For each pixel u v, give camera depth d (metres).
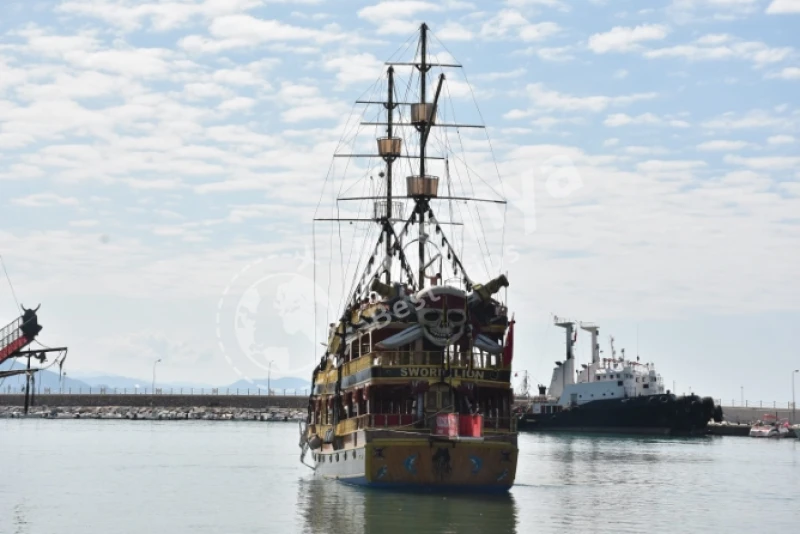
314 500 75.31
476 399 76.81
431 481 74.75
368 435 74.62
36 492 84.62
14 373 105.19
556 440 184.75
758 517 74.81
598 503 79.88
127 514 72.19
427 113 88.81
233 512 72.88
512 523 66.81
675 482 99.56
